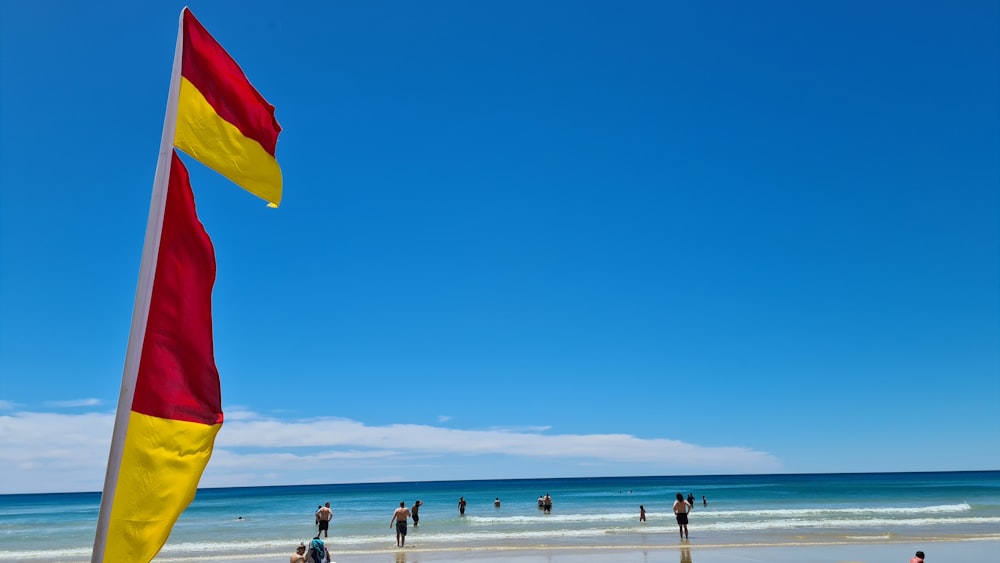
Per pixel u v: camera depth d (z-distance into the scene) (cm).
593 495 8944
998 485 10456
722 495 8550
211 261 522
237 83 574
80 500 12488
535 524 3897
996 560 2077
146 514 465
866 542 2548
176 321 496
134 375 470
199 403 504
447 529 3581
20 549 3222
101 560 445
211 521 4912
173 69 520
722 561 2066
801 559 2103
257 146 585
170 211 501
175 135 512
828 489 9856
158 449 475
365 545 2706
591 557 2195
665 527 3444
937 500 6700
